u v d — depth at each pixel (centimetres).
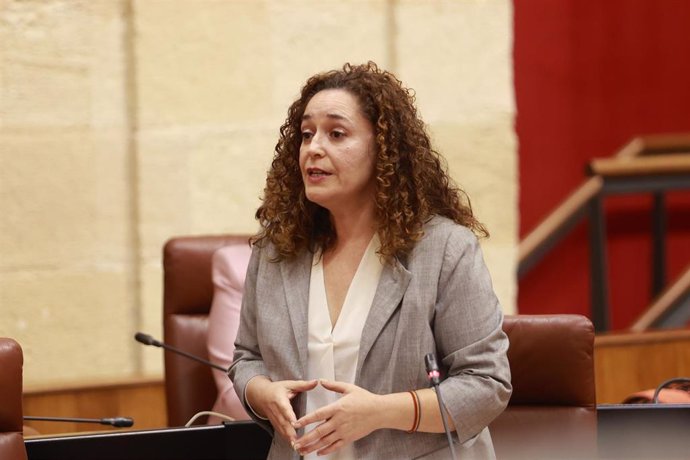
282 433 592
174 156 1252
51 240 1218
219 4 1264
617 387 1204
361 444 604
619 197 1689
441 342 612
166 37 1244
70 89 1222
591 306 1588
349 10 1319
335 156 617
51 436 682
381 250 615
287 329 629
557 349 734
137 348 1252
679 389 856
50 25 1211
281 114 1297
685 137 1658
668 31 1692
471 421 588
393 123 626
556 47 1642
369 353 607
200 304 955
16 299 1205
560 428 724
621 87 1677
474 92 1355
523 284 1647
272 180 662
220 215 1275
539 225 1575
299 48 1301
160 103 1244
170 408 938
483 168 1359
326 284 636
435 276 608
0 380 630
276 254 653
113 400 1098
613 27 1667
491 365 596
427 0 1337
